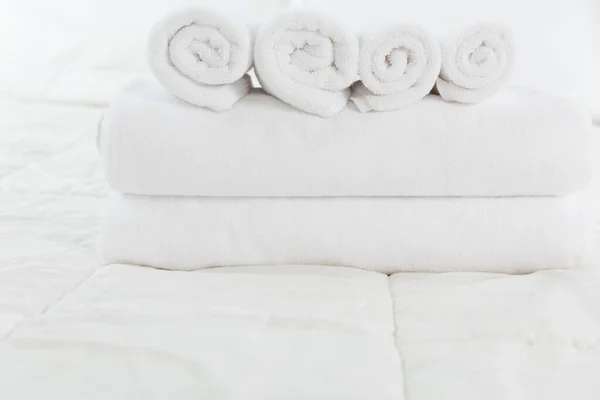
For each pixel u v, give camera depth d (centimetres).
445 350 50
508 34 63
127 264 67
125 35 194
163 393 44
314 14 61
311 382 45
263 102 66
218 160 64
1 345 50
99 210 88
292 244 66
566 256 66
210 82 63
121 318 54
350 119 64
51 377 45
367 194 65
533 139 64
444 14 137
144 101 66
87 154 114
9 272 64
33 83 168
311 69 63
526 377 46
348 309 57
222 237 66
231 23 61
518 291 61
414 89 64
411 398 44
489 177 64
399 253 66
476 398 44
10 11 193
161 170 64
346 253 66
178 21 61
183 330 52
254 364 47
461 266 67
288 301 58
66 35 194
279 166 64
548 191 65
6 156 112
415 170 64
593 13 141
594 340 52
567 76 131
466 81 64
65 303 58
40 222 83
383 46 62
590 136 65
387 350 50
